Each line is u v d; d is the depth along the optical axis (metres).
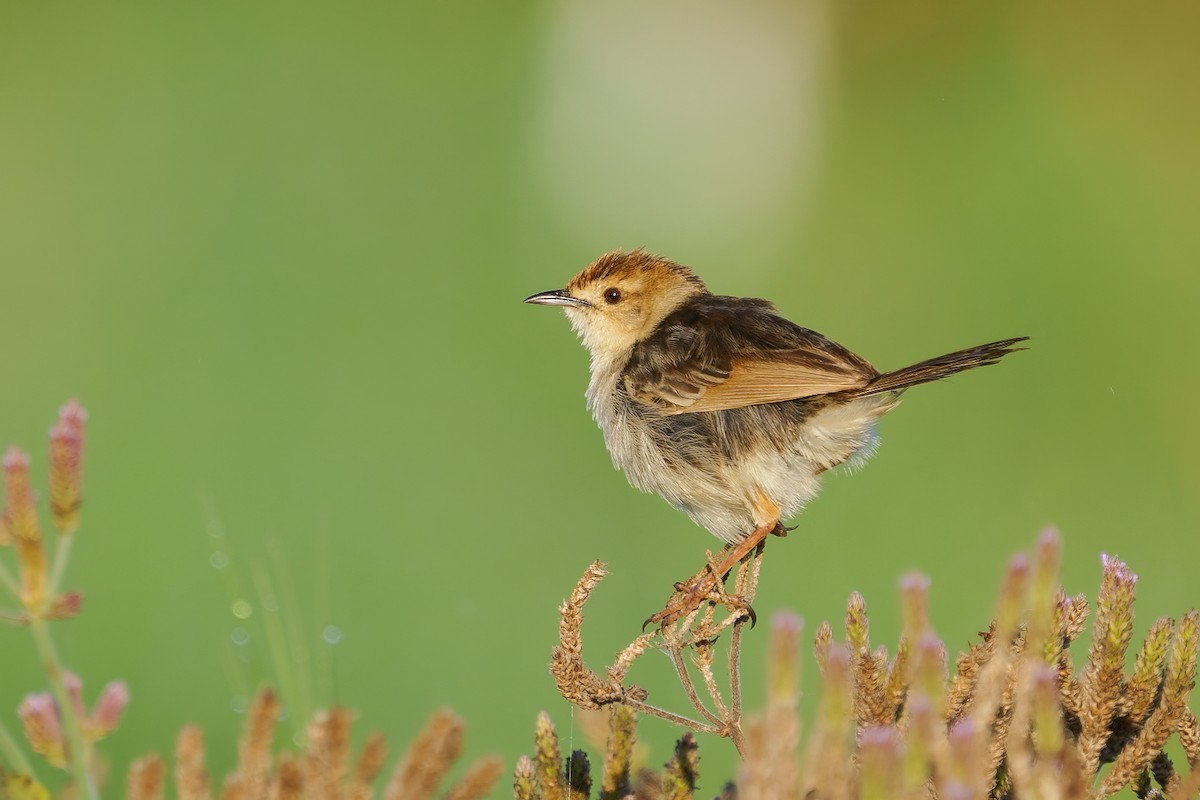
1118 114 23.48
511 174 22.72
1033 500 13.50
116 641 10.02
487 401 15.38
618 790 5.38
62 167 20.86
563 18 27.44
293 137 22.78
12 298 17.14
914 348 17.69
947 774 4.01
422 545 12.15
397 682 10.12
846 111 24.69
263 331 16.88
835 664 3.90
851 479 14.11
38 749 4.73
